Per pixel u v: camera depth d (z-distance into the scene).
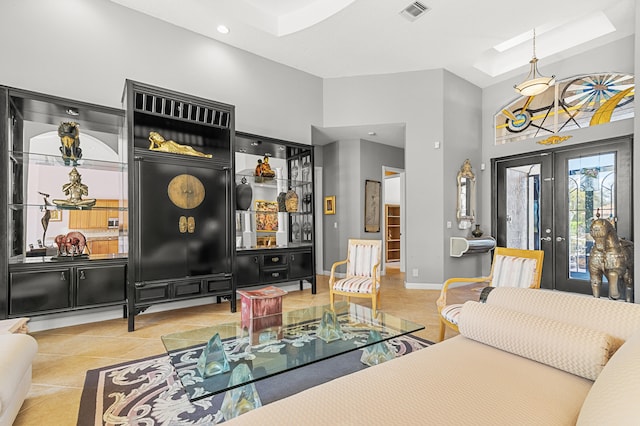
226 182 3.81
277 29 4.23
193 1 3.60
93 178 3.51
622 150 4.28
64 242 3.07
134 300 3.13
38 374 2.16
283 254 4.49
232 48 4.46
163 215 3.36
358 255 3.99
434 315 3.56
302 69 5.14
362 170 6.28
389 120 5.27
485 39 4.32
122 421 1.64
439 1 3.57
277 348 1.96
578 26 4.48
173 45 3.96
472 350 1.50
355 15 3.80
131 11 3.69
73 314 3.23
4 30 3.02
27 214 3.13
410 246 5.16
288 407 1.05
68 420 1.65
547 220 4.97
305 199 5.05
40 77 3.17
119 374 2.16
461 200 5.27
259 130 4.70
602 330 1.31
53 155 3.24
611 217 4.36
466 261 5.37
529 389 1.14
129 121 3.18
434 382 1.18
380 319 2.52
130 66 3.67
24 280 2.77
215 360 1.80
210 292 3.60
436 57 4.79
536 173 5.12
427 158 5.13
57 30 3.26
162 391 1.94
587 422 0.80
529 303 1.60
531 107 5.20
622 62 4.28
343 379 1.23
